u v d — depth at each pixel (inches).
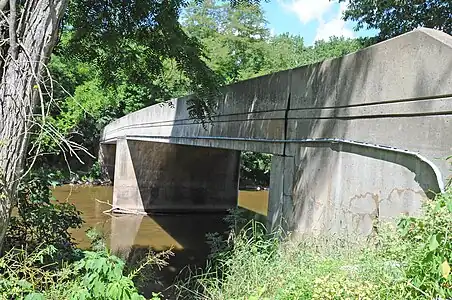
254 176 1175.6
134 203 733.3
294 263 165.8
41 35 141.0
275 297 119.0
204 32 1061.1
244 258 196.9
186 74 339.3
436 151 143.6
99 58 353.4
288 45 1343.5
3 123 135.6
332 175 208.2
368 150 182.2
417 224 103.1
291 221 244.4
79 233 394.6
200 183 764.6
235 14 1061.1
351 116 195.6
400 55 164.6
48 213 206.8
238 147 324.8
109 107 1018.7
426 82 149.7
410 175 155.9
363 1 536.1
